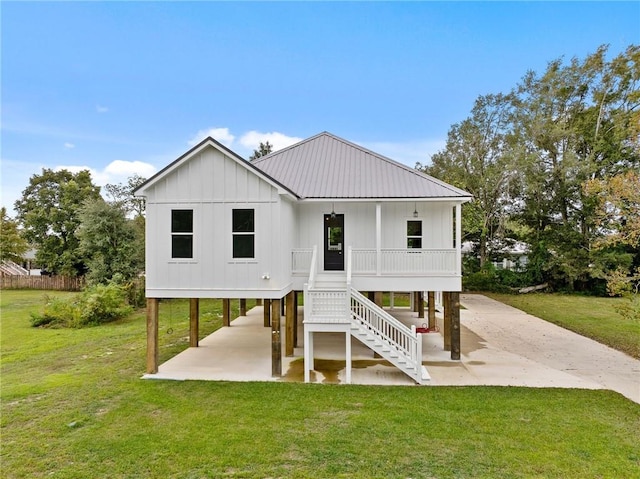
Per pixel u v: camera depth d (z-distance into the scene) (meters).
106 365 11.96
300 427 7.43
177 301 27.14
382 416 7.92
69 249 37.25
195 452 6.50
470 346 14.23
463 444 6.72
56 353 13.62
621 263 26.86
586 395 9.12
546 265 29.52
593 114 28.28
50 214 37.91
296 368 11.63
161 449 6.61
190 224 11.13
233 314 22.16
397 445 6.69
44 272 43.88
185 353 13.42
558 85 29.28
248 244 11.03
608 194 14.12
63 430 7.36
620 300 26.23
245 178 11.00
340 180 14.01
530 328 17.52
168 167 10.92
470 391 9.45
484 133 33.03
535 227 31.52
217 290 11.03
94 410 8.34
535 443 6.75
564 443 6.74
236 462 6.18
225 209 11.03
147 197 11.16
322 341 15.35
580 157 29.41
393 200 12.59
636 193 12.98
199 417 7.93
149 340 11.01
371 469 5.95
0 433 7.27
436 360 12.36
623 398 8.92
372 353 13.41
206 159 11.08
